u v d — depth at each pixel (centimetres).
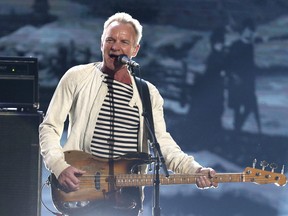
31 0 3047
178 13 3177
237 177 1228
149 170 1273
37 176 1251
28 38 3041
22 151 1248
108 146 1197
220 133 3048
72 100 1218
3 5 3028
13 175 1246
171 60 3148
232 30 3209
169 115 3056
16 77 1260
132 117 1212
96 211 1195
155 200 1183
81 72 1223
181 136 3027
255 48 3203
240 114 3102
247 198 2550
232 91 3136
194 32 3183
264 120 3097
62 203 1190
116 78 1217
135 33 1223
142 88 1228
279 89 3161
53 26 3067
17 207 1246
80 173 1162
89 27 3097
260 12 3225
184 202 2502
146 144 1227
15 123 1246
